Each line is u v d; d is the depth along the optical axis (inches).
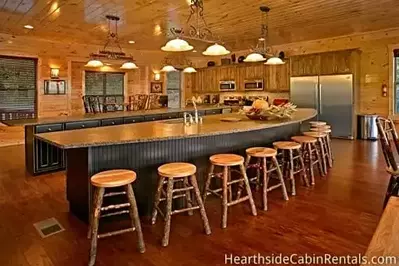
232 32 276.4
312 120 319.0
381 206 133.4
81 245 103.5
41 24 248.5
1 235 110.3
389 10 211.0
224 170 118.6
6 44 299.0
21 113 315.9
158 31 270.8
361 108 315.6
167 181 115.0
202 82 430.6
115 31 273.9
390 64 291.4
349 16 225.9
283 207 134.2
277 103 345.1
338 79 303.1
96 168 117.0
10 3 191.0
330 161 204.2
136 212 99.9
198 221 121.3
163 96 405.4
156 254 97.3
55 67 332.8
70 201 131.6
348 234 108.4
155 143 128.2
